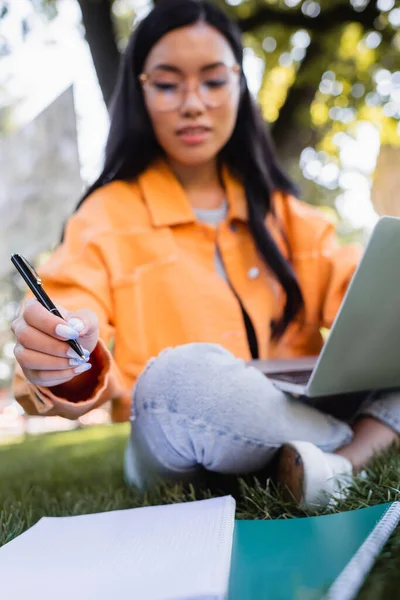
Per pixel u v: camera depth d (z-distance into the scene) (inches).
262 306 67.3
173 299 63.5
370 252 41.6
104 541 33.9
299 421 48.8
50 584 27.3
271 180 73.8
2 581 28.4
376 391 55.7
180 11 67.4
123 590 25.1
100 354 45.3
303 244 72.8
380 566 26.6
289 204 75.5
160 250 64.9
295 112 214.4
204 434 46.2
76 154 154.3
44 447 135.7
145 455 50.5
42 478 76.8
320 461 43.6
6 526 44.0
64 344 39.6
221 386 45.9
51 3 204.8
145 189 68.2
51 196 154.8
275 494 45.8
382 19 210.2
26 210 155.0
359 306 43.3
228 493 51.6
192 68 66.7
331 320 70.1
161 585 24.9
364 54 220.4
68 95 151.3
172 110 67.3
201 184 72.9
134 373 61.3
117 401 55.6
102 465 86.7
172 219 66.4
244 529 36.3
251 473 50.8
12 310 410.0
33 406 49.5
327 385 47.1
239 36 72.0
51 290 59.6
